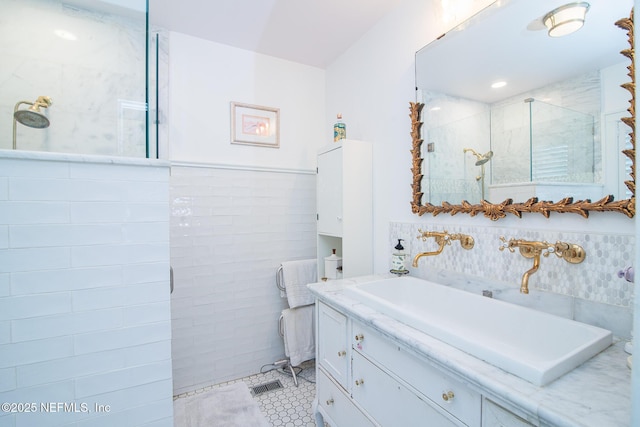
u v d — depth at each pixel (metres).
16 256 0.89
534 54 1.13
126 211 1.02
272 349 2.33
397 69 1.80
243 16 1.88
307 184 2.49
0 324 0.87
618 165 0.91
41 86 1.56
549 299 1.08
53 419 0.93
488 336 1.14
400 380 1.01
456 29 1.42
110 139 1.65
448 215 1.49
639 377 0.49
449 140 1.47
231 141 2.20
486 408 0.73
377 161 1.98
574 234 1.01
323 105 2.59
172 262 2.01
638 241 0.49
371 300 1.22
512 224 1.21
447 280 1.49
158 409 1.06
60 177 0.94
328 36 2.12
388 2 1.78
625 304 0.90
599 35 0.95
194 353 2.07
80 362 0.96
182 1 1.73
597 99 0.96
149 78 1.48
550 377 0.68
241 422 1.66
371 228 2.01
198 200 2.09
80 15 1.64
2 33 1.50
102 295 0.99
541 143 1.11
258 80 2.31
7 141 1.49
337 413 1.39
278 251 2.37
